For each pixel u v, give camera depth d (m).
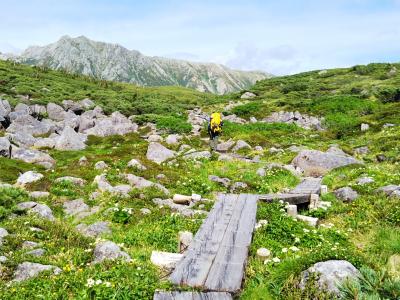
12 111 67.25
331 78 170.38
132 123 64.50
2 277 10.41
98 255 11.81
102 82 166.50
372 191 19.48
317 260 9.41
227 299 8.23
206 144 45.16
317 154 28.91
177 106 111.44
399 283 7.80
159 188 22.16
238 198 16.80
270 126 58.16
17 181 23.02
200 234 12.15
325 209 17.58
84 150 41.91
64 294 8.98
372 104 77.12
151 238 14.20
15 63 163.62
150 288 8.81
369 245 13.18
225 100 142.12
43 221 15.48
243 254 10.52
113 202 19.52
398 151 35.12
